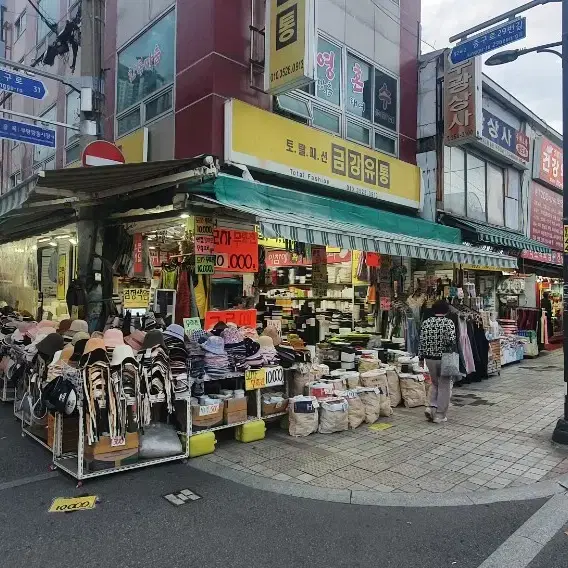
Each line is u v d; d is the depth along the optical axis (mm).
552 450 5398
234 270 7094
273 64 7465
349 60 9680
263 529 3604
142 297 7734
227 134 7250
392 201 10250
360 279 9766
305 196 7887
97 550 3291
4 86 6977
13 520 3697
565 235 5883
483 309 11406
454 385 9172
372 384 6770
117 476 4578
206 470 4758
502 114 13594
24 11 14422
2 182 16062
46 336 5273
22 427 5805
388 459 5078
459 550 3330
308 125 8703
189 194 6195
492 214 13719
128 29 9562
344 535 3529
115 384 4426
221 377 5477
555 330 15719
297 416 5859
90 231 7527
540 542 3443
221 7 7543
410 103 11211
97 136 7586
